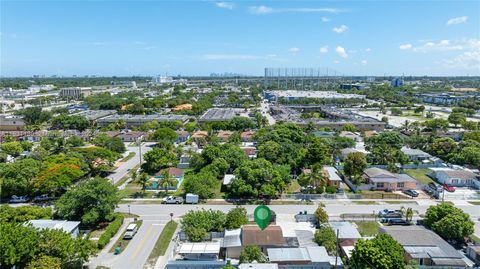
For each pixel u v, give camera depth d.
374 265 46.78
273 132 123.56
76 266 50.00
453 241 61.03
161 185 86.12
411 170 106.19
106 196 67.69
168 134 143.12
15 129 170.00
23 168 82.94
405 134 148.25
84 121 169.88
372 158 106.75
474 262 54.72
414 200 81.94
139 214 73.62
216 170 94.44
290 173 96.44
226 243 57.22
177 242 60.59
